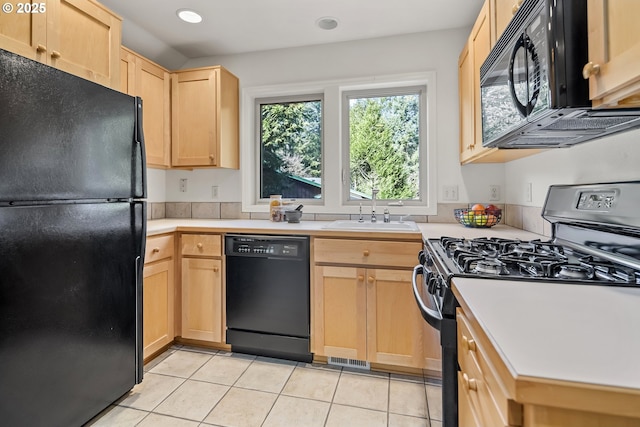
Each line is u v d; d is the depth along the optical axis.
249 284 2.16
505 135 1.23
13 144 1.16
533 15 0.94
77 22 1.63
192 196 2.94
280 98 2.83
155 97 2.49
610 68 0.72
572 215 1.30
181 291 2.29
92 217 1.48
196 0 2.05
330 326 2.03
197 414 1.59
